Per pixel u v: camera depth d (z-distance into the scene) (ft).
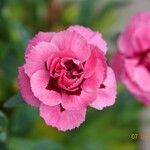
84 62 0.72
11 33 1.24
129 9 1.57
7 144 1.08
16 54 1.16
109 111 1.22
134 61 0.91
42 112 0.74
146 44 0.91
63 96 0.73
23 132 1.16
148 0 1.61
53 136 1.26
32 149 1.10
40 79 0.73
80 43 0.72
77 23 1.31
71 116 0.74
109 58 1.10
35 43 0.75
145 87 0.90
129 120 1.30
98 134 1.29
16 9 1.40
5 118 0.89
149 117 1.37
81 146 1.26
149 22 0.92
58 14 1.44
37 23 1.42
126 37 0.92
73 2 1.46
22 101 0.79
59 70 0.72
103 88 0.74
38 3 1.39
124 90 1.06
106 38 1.22
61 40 0.73
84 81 0.72
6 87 1.28
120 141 1.32
